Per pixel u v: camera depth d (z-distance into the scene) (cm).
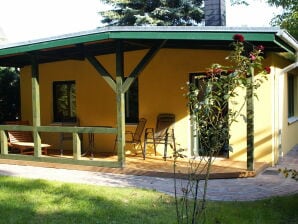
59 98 1209
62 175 812
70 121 1186
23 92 1253
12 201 580
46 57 1000
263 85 872
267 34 663
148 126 1019
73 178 778
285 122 1066
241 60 439
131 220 498
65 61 1166
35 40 860
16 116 1384
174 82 979
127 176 800
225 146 930
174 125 980
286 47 769
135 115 1055
